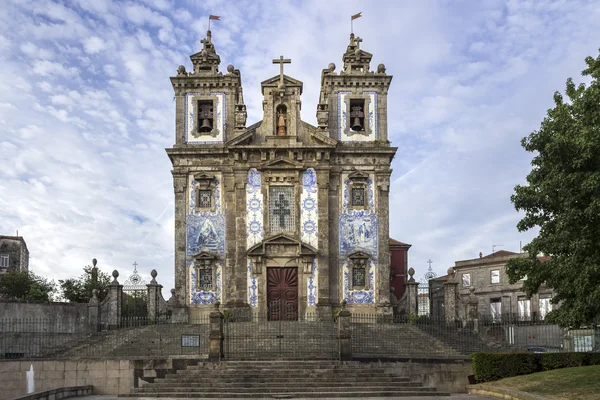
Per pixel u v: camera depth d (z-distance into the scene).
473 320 37.41
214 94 44.47
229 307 41.31
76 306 41.94
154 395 25.44
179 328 36.69
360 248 42.66
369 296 42.16
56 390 25.53
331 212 42.88
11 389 29.11
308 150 42.66
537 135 22.27
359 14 45.81
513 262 24.16
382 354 30.69
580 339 36.12
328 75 44.44
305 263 41.66
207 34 45.75
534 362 28.61
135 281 41.66
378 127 44.25
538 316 48.28
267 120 43.19
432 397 25.38
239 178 42.59
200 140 43.97
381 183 43.25
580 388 23.38
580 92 22.12
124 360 29.45
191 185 43.16
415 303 42.09
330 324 36.22
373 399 24.58
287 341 33.34
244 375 26.84
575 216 20.25
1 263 78.12
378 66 44.94
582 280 20.47
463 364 29.06
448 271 42.69
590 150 19.91
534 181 22.97
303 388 25.66
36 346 38.25
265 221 42.28
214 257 42.00
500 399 25.12
